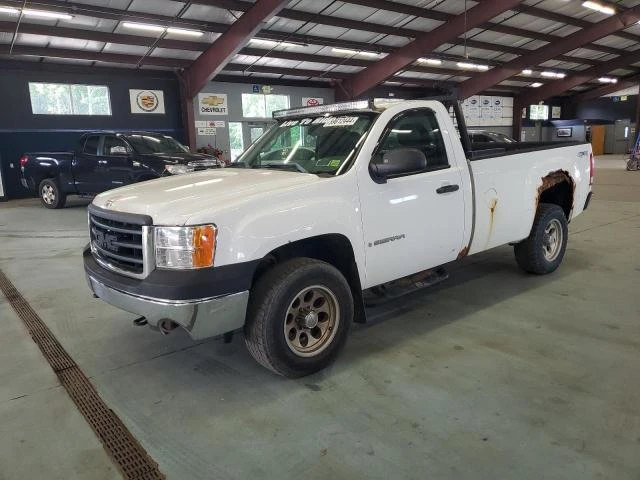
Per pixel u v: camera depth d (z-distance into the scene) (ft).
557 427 8.25
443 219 12.41
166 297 8.71
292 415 8.92
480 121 102.22
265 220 9.28
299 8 48.73
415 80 82.94
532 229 15.94
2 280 18.56
